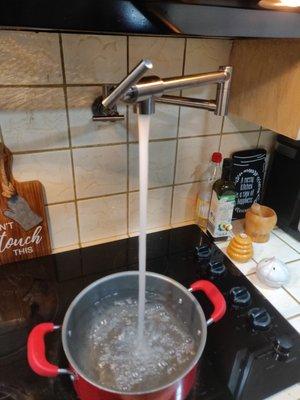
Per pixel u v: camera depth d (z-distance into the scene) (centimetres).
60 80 64
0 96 61
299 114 58
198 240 90
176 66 72
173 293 68
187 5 41
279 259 83
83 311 65
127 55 66
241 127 87
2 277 76
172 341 62
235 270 79
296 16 47
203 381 54
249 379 54
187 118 80
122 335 64
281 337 60
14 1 37
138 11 42
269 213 88
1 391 51
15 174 70
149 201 88
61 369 50
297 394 52
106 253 84
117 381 55
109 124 72
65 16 39
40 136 68
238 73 73
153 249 86
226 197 83
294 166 85
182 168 87
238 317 66
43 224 77
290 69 58
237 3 43
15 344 60
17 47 58
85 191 78
